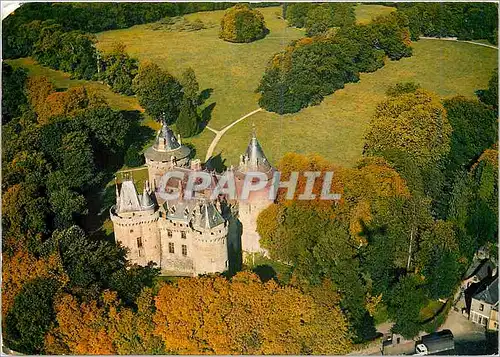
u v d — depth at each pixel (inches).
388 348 5600.4
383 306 5767.7
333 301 5541.3
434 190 7145.7
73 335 5418.3
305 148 7529.5
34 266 5851.4
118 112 7632.9
